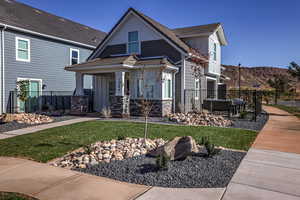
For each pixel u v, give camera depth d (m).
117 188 3.61
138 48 15.03
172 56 13.95
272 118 12.69
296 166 4.67
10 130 8.99
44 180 3.95
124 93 13.19
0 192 3.46
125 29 15.51
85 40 20.53
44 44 16.75
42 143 6.65
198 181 3.89
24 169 4.55
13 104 14.53
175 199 3.23
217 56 18.36
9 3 17.33
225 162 4.89
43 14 19.83
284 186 3.68
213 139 7.14
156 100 12.70
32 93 15.88
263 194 3.39
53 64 17.47
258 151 5.82
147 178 4.01
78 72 14.07
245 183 3.80
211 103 14.15
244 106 15.92
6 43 14.18
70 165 4.85
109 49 16.17
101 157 5.09
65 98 18.56
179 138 5.58
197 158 5.15
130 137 7.23
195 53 14.62
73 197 3.28
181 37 16.48
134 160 4.97
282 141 6.98
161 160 4.43
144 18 14.60
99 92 16.30
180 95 13.83
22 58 15.20
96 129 8.58
